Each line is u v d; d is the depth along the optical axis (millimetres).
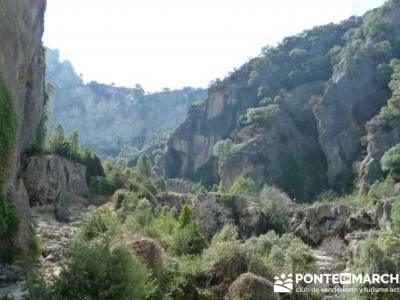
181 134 118312
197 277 15914
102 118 196500
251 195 63500
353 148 87688
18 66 19609
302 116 100875
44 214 27672
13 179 17516
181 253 20156
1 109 15555
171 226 26891
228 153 95438
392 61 95188
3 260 15148
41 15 33250
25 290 11508
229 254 16625
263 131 97250
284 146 94688
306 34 125938
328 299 17359
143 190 44062
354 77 95812
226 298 14391
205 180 108688
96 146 190500
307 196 87500
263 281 14578
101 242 11594
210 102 119250
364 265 17438
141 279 10867
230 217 52562
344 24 125312
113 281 10164
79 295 9859
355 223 43812
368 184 70562
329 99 94375
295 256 19359
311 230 47250
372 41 103688
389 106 80000
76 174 37938
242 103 113875
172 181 79250
